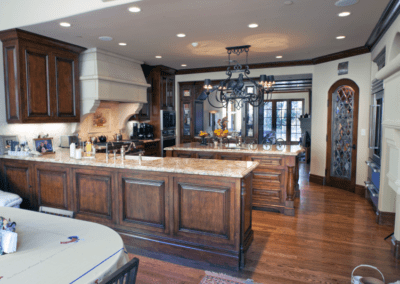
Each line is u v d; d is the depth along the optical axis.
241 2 2.97
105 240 1.58
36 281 1.17
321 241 3.21
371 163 4.22
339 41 4.59
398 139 2.53
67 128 4.89
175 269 2.65
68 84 4.50
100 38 4.19
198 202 2.72
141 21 3.49
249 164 3.07
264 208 4.31
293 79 7.10
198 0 2.88
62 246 1.50
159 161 3.30
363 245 3.10
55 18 3.36
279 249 3.01
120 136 5.88
